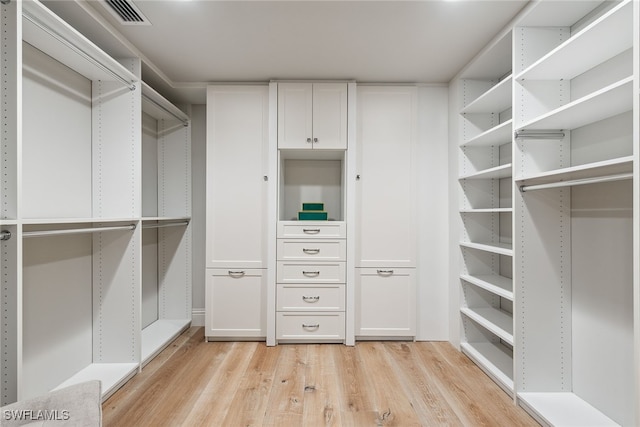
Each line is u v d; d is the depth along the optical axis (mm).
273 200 3045
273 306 3037
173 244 3510
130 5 1996
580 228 2020
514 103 2090
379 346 3025
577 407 1923
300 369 2561
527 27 2117
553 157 2094
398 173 3104
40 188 1968
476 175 2672
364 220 3096
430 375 2473
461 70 2877
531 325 2094
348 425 1876
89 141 2404
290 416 1957
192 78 3057
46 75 2004
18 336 1429
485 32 2301
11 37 1430
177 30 2270
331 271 3055
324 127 3055
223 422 1896
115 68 2229
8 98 1433
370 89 3111
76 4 1867
